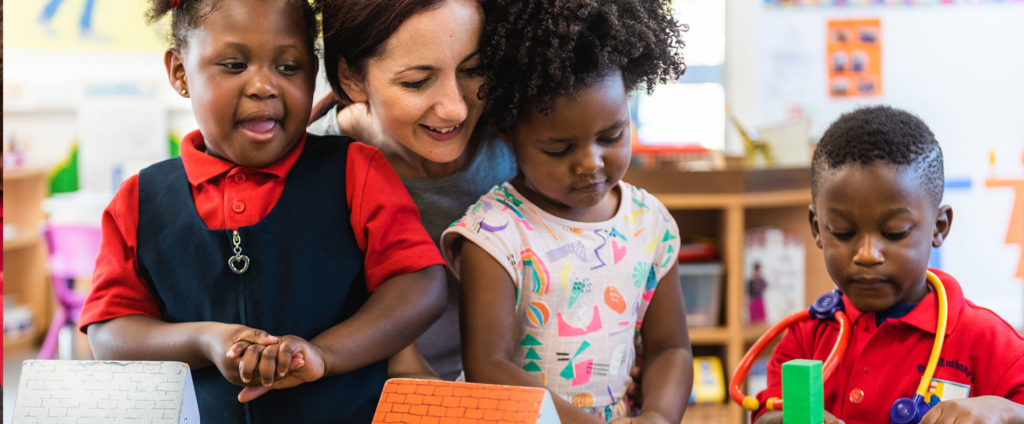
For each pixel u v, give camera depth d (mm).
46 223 3648
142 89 3986
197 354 844
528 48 874
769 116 3645
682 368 1021
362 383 918
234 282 896
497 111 925
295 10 893
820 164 965
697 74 3623
